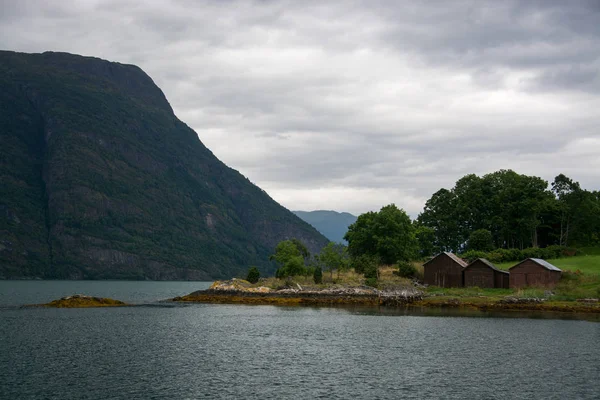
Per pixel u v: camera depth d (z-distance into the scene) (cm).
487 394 4772
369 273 14838
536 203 19112
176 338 7400
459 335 7869
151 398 4538
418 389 4909
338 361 6012
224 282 15738
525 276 13162
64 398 4494
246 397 4600
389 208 17462
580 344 7131
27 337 7188
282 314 10600
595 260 15562
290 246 16888
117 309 11481
